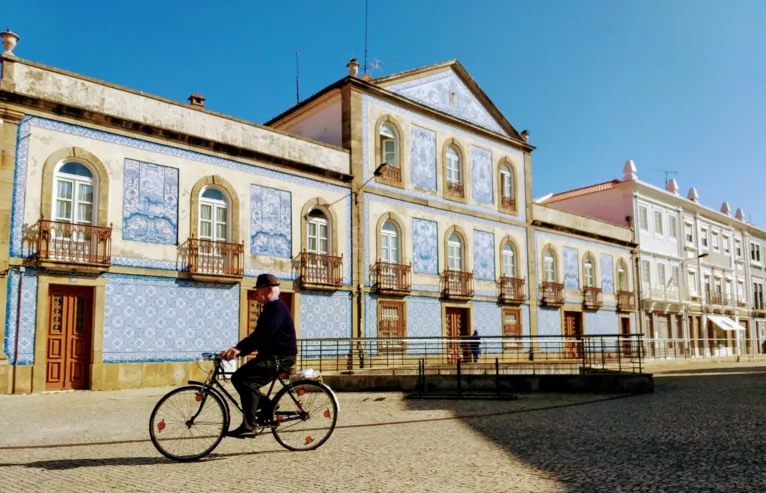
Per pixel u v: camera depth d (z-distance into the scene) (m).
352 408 12.62
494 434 8.89
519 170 32.00
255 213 21.02
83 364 17.14
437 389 15.96
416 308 25.78
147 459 7.23
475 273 28.72
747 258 56.50
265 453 7.51
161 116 19.12
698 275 47.69
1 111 16.05
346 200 23.83
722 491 5.42
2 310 15.74
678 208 46.22
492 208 30.14
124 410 12.33
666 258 44.12
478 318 28.45
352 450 7.68
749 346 54.34
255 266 20.80
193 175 19.64
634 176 41.78
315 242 22.94
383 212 25.08
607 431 8.95
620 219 41.62
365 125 24.86
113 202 17.89
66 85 17.28
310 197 22.67
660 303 42.28
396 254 25.59
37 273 16.36
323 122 25.50
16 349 15.90
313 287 22.05
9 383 15.70
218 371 7.33
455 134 28.73
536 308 31.75
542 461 6.86
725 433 8.61
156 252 18.59
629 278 39.84
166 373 18.38
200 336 19.23
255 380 7.27
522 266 31.36
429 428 9.65
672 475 6.05
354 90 24.59
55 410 12.38
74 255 16.94
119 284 17.75
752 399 13.32
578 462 6.76
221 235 20.34
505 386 15.80
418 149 26.94
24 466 6.95
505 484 5.80
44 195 16.64
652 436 8.44
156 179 18.84
